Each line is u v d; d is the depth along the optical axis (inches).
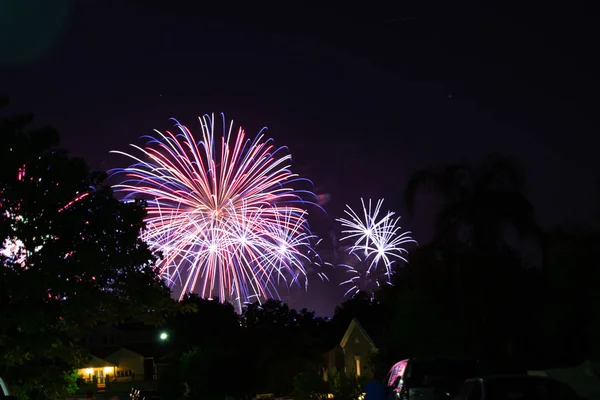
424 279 860.6
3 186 598.2
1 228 564.4
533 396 449.4
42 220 590.9
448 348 849.5
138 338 2433.6
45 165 609.6
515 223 816.3
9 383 621.6
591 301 709.3
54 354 632.4
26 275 559.2
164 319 679.1
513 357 810.2
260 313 2347.4
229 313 2281.0
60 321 619.2
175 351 2229.3
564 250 746.8
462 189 845.8
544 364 794.8
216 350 2023.9
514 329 814.5
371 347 1667.1
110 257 605.3
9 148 602.2
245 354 1971.0
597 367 621.6
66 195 595.2
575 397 451.2
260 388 2031.3
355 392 1132.5
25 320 557.0
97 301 591.2
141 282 638.5
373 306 2289.6
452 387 596.4
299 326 2327.8
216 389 1836.9
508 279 811.4
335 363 2031.3
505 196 821.9
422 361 621.6
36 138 605.0
